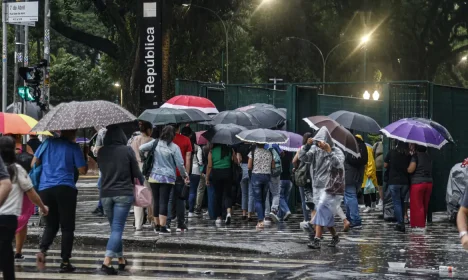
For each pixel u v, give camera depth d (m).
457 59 85.12
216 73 58.44
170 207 18.33
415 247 15.98
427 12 72.94
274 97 30.50
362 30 72.38
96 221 21.05
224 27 61.34
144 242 15.89
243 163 21.80
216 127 20.39
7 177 8.97
